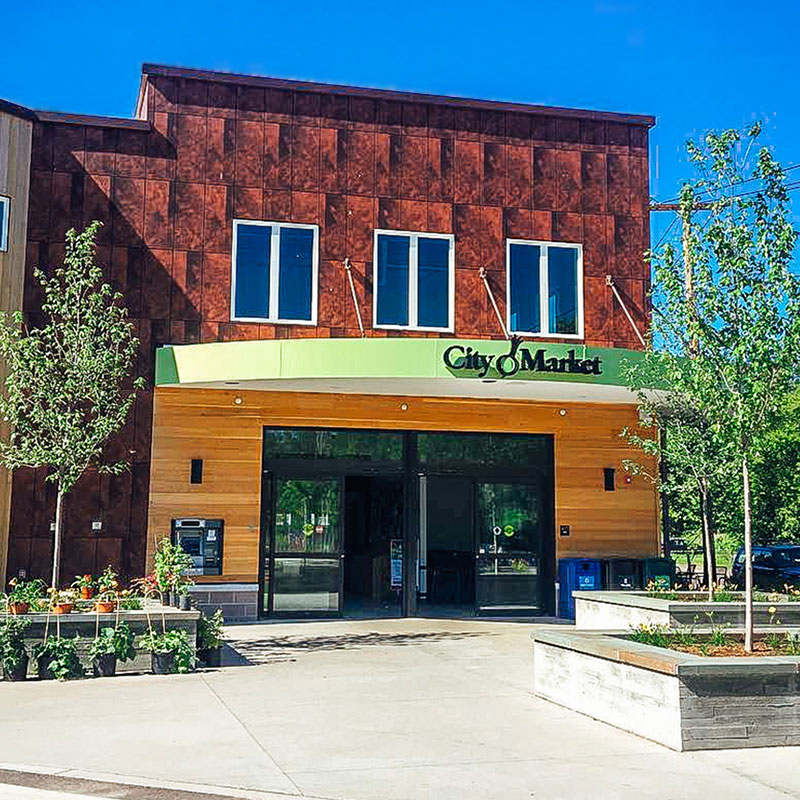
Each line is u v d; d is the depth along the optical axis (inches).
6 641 458.9
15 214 675.4
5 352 588.7
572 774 302.0
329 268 727.7
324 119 740.7
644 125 794.8
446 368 627.8
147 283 699.4
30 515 657.6
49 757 316.2
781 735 340.2
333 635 624.4
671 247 448.8
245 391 702.5
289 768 304.7
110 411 597.6
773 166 428.1
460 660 524.4
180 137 716.7
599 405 763.4
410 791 282.0
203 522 687.1
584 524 752.3
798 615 539.2
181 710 389.7
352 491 800.9
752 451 414.0
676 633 437.1
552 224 768.9
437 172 754.2
